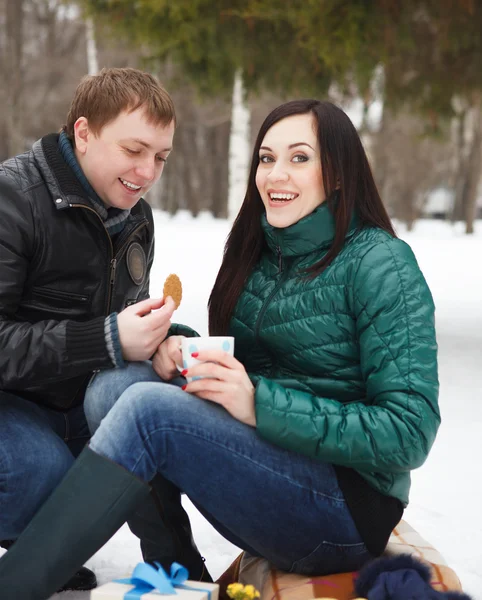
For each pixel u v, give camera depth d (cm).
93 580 267
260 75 894
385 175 3812
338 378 229
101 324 225
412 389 211
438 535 324
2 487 230
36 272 250
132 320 224
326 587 216
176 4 764
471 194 3072
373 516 219
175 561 239
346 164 233
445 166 4438
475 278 1328
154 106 244
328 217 232
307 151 233
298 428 207
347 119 238
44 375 228
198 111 3262
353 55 770
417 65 873
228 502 216
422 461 214
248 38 823
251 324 242
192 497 223
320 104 239
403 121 3098
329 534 219
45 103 3366
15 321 244
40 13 3322
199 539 316
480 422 500
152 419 206
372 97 909
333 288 227
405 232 3212
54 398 262
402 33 767
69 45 3319
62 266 252
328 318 227
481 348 738
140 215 272
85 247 254
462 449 445
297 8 747
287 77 885
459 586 226
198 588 203
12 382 230
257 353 243
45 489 234
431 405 212
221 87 909
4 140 3475
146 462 206
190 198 3716
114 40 886
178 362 227
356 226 234
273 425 208
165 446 208
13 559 202
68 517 201
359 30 744
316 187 234
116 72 249
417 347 214
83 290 257
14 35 3116
